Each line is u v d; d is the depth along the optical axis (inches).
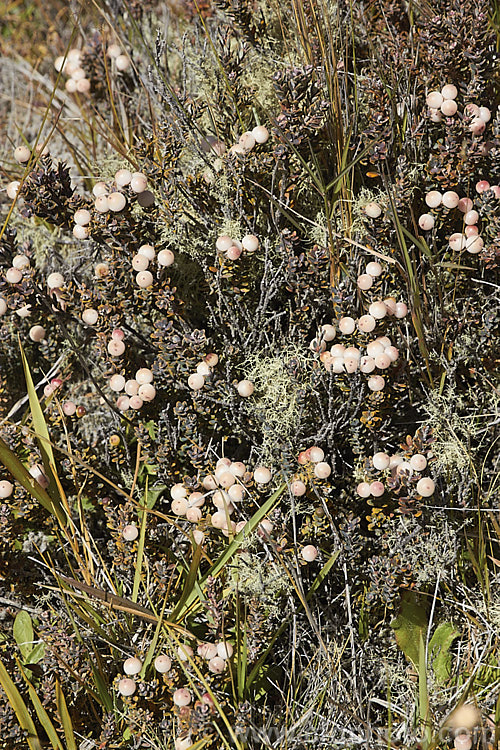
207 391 25.0
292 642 24.9
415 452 24.4
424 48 25.4
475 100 24.9
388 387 24.7
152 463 25.4
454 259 25.3
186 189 25.6
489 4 25.3
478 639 24.9
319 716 24.2
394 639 25.2
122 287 25.0
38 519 25.4
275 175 25.5
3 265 25.2
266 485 24.8
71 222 25.2
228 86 25.6
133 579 25.1
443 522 25.0
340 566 25.0
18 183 25.1
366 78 25.4
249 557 24.5
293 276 24.9
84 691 24.5
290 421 25.1
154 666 24.0
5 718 23.8
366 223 25.1
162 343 24.8
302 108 24.6
